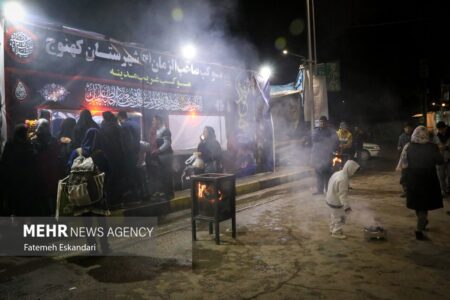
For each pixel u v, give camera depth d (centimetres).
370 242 553
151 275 448
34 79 656
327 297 378
